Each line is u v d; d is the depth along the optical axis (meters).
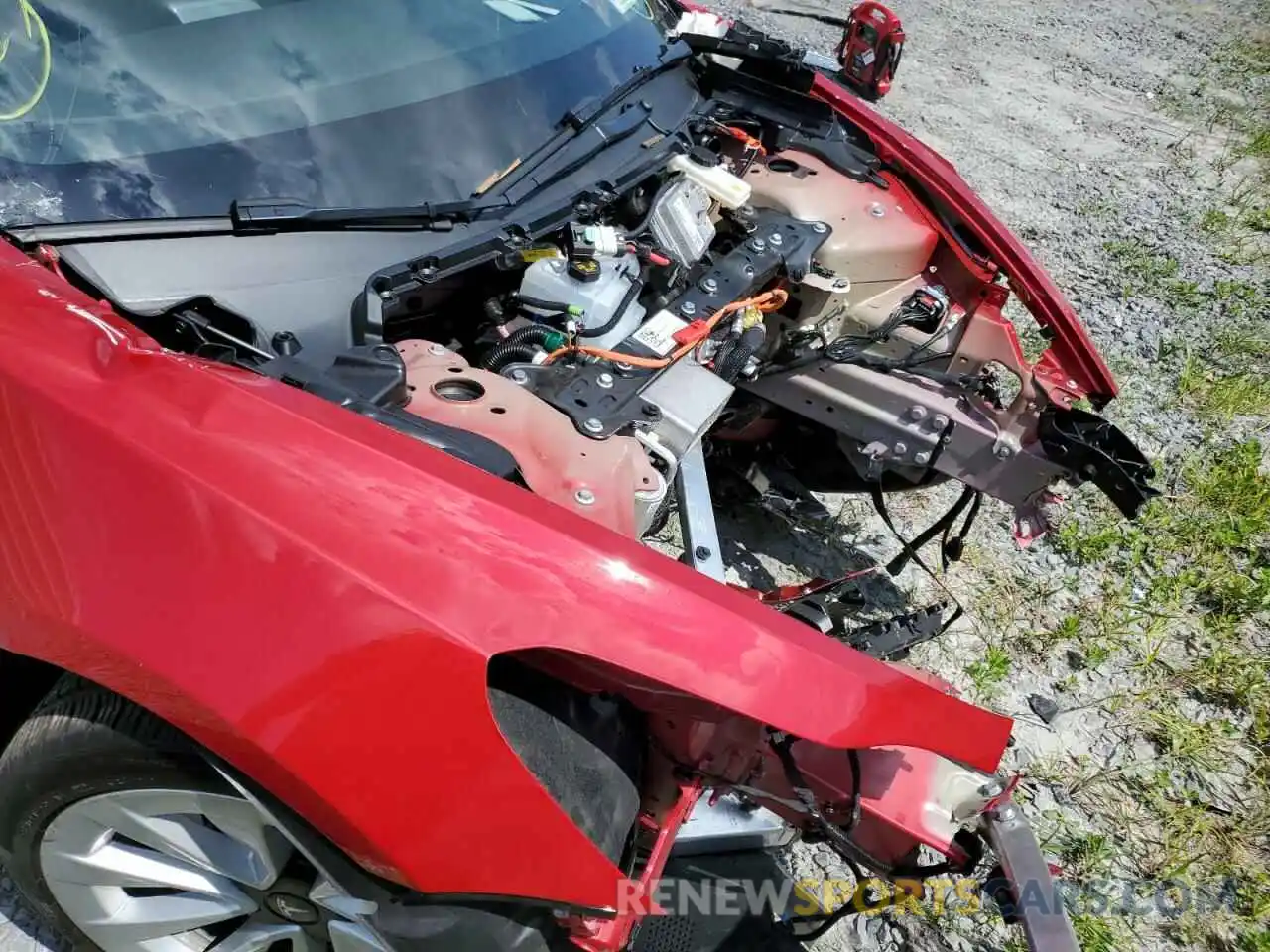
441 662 1.26
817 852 2.27
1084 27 9.19
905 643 2.18
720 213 2.48
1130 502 2.41
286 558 1.28
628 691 1.46
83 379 1.39
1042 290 2.56
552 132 2.19
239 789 1.39
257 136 1.86
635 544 1.42
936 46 7.92
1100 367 2.52
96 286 1.63
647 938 1.95
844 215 2.53
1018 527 2.65
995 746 1.58
